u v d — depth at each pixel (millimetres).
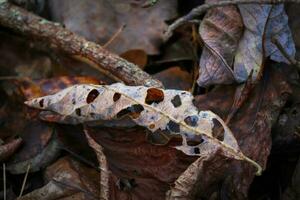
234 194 359
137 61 408
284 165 376
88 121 369
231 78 379
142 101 359
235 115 373
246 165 359
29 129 386
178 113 356
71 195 364
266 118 370
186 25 410
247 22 382
